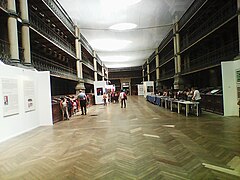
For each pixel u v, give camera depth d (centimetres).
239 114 768
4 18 699
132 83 3991
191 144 433
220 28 945
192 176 278
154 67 2833
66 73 1359
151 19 1382
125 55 2712
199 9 1081
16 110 627
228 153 366
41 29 1000
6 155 421
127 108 1360
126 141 483
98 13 1232
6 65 586
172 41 1745
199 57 1365
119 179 278
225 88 794
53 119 848
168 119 799
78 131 643
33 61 1062
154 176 282
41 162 365
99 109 1386
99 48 2244
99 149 427
